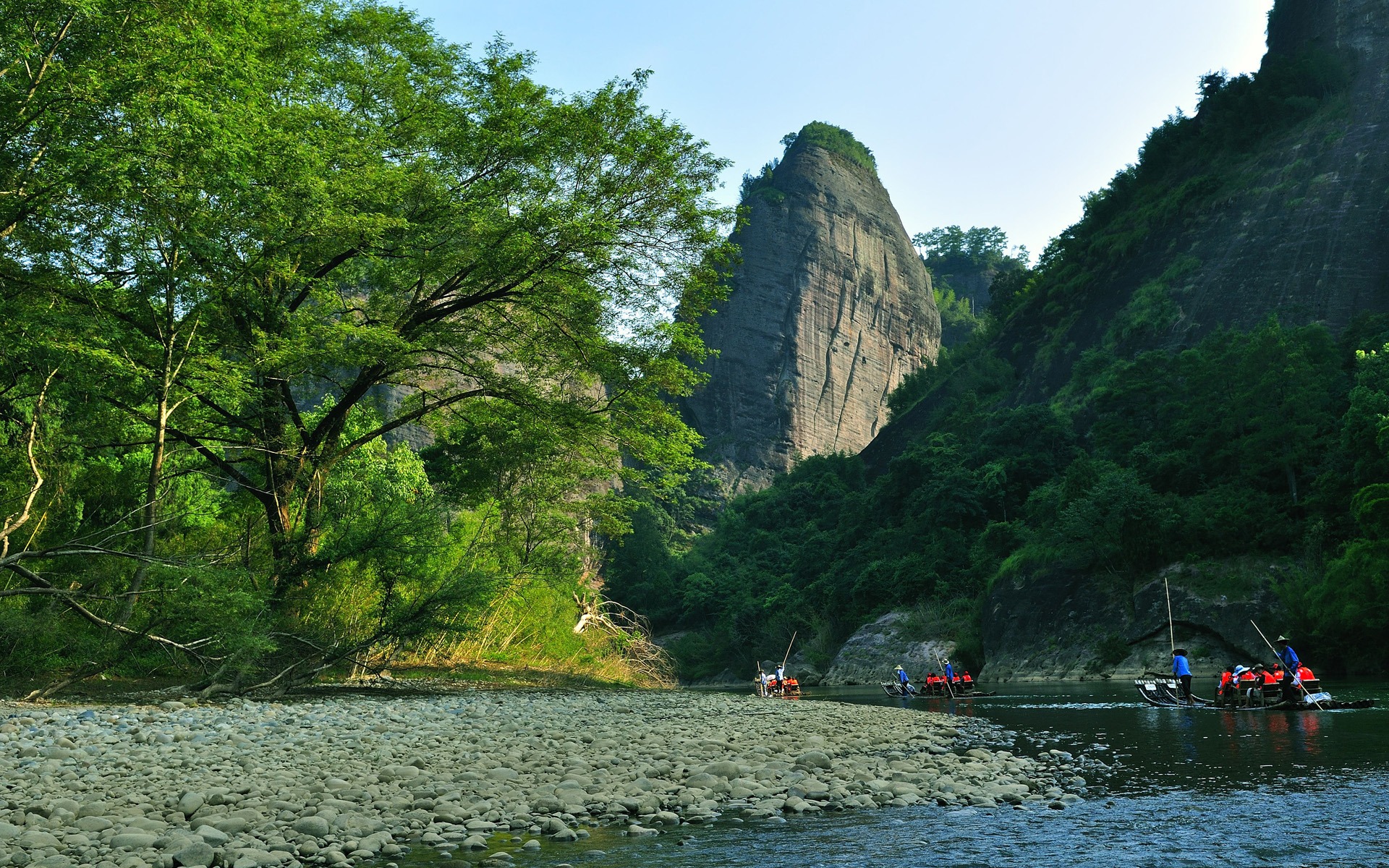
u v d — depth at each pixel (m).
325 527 21.70
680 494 134.88
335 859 6.04
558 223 22.20
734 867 5.93
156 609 17.81
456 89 23.97
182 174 15.95
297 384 23.09
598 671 35.31
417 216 22.14
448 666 27.88
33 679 18.34
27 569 17.36
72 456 18.31
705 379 26.12
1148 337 86.00
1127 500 55.38
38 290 17.42
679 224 24.58
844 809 7.81
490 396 25.72
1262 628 46.81
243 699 17.66
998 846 6.39
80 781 8.49
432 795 8.15
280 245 19.17
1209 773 9.45
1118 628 53.38
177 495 21.52
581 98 23.81
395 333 21.11
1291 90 95.94
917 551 79.38
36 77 15.13
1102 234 108.81
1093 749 12.12
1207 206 92.81
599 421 25.75
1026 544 64.69
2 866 5.66
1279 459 55.38
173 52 15.73
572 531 31.64
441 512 22.16
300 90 21.38
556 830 6.91
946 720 17.17
